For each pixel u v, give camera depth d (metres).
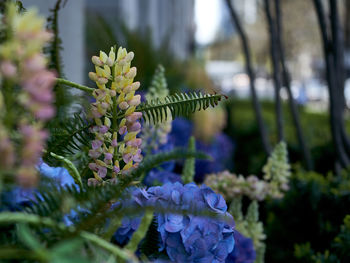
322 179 1.66
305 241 1.38
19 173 0.37
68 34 2.57
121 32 3.15
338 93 2.01
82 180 0.72
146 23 7.30
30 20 0.37
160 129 1.08
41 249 0.36
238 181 1.15
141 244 0.66
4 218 0.40
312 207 1.38
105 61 0.63
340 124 2.03
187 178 1.11
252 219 1.15
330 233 1.35
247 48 2.25
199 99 0.69
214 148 2.80
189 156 0.57
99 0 5.16
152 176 1.12
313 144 2.79
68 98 0.78
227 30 17.16
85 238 0.46
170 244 0.67
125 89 0.64
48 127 0.70
